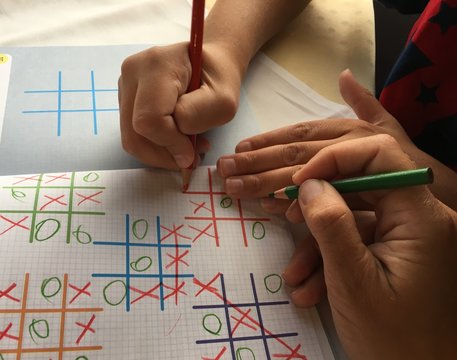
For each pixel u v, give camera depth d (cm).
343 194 43
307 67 65
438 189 52
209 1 71
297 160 50
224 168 49
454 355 38
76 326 37
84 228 42
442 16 57
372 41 70
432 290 38
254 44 63
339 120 54
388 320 37
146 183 47
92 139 52
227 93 51
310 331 41
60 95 55
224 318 40
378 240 42
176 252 43
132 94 49
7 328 36
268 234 46
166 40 65
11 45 60
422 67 59
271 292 43
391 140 42
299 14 71
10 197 43
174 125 46
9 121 51
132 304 39
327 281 39
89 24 64
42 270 39
